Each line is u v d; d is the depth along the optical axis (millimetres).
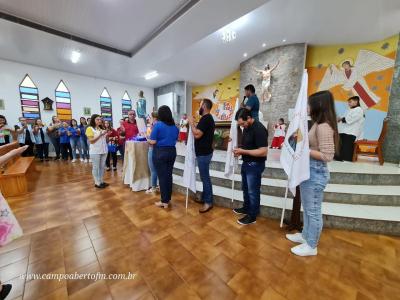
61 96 6422
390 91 3889
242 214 2281
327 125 1362
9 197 2703
